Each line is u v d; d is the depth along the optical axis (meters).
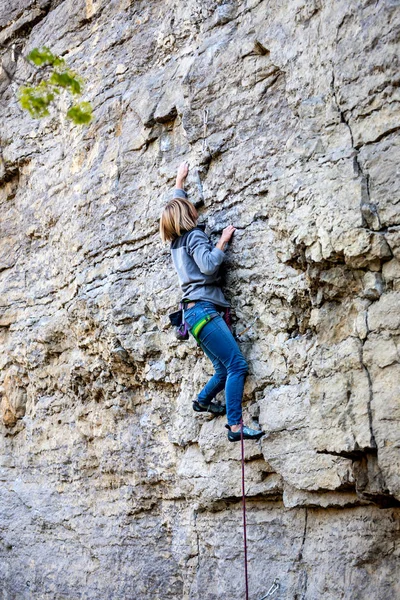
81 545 8.17
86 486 8.20
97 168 7.82
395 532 5.12
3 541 9.31
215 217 6.34
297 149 5.48
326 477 5.38
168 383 6.96
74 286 8.07
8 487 9.49
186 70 6.75
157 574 7.03
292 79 5.70
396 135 4.91
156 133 7.13
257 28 6.11
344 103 5.20
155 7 7.55
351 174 5.06
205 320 5.79
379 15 5.02
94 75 8.07
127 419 7.64
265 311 5.93
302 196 5.34
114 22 8.00
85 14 8.39
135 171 7.34
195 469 6.55
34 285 9.14
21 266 9.43
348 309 5.16
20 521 9.12
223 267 6.18
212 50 6.48
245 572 5.55
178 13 7.12
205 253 5.82
